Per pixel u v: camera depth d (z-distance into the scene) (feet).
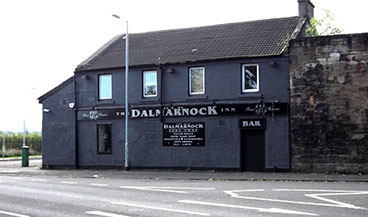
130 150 83.92
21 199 45.37
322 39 70.23
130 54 89.15
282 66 73.00
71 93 90.48
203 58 78.64
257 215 33.83
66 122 90.74
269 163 73.15
